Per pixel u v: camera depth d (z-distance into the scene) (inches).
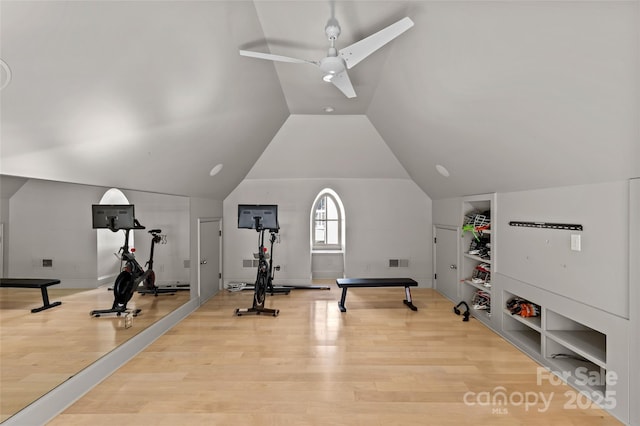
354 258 270.1
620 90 73.5
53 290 108.9
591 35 68.7
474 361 133.7
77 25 68.2
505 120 112.3
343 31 113.1
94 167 112.0
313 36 118.2
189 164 164.1
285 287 256.2
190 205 200.4
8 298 97.6
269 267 241.4
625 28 63.4
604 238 101.0
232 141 179.9
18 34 61.7
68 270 114.1
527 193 142.0
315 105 192.5
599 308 103.0
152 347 147.9
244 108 158.2
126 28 77.6
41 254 105.2
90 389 113.7
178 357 137.8
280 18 109.4
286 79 158.9
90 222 121.3
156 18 81.4
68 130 90.0
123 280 137.3
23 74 68.9
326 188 269.6
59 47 69.4
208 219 228.7
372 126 218.7
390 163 250.4
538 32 76.8
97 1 67.2
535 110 98.1
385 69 141.9
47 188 105.9
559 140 101.3
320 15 105.2
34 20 61.3
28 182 100.3
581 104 84.3
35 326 103.6
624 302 94.5
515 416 98.3
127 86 92.8
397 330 168.4
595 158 95.9
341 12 102.6
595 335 124.5
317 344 150.6
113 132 103.9
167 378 120.8
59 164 98.7
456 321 182.4
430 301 224.7
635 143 81.0
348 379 119.6
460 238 211.8
